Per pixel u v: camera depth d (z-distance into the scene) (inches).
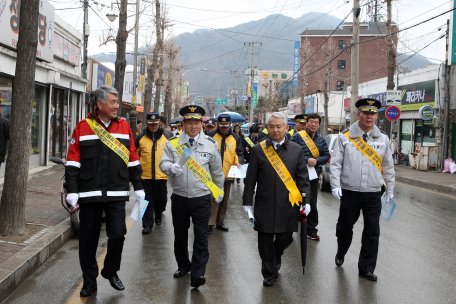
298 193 177.3
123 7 539.5
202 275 170.2
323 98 1571.1
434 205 396.5
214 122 338.3
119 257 167.5
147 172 276.8
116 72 545.6
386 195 198.8
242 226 294.2
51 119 563.5
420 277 192.1
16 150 220.5
